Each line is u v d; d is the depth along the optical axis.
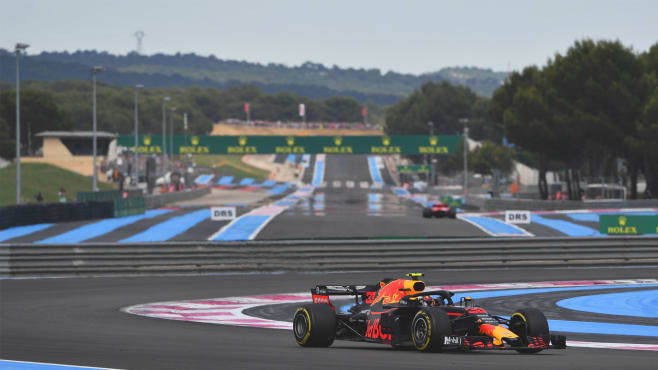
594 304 60.53
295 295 68.38
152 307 60.22
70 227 150.50
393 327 36.09
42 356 35.34
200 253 90.44
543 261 95.00
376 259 91.94
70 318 53.34
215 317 53.81
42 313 56.53
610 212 188.62
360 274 88.19
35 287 76.81
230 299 65.69
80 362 33.19
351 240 93.38
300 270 91.19
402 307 36.25
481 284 76.25
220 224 162.75
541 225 160.00
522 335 34.44
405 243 92.50
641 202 199.38
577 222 165.12
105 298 67.00
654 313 55.25
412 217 192.88
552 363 31.78
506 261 94.31
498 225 161.88
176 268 89.94
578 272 88.75
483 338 33.38
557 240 95.31
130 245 89.62
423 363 31.66
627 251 96.50
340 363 32.03
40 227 149.75
